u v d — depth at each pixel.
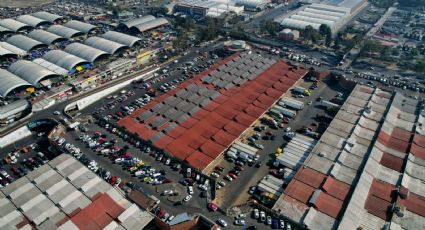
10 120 123.81
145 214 82.75
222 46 184.62
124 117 121.38
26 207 84.38
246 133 115.88
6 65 165.25
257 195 91.25
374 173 94.00
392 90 136.88
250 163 102.38
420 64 147.62
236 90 136.88
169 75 155.75
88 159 103.56
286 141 112.25
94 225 79.75
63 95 136.75
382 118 116.00
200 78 144.75
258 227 82.12
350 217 81.00
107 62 165.38
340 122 115.06
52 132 114.25
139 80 151.25
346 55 167.38
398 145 104.50
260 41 188.25
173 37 197.62
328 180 91.56
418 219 81.44
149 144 108.44
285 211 84.00
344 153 100.88
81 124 120.62
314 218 81.56
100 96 139.88
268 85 140.25
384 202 85.62
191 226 83.38
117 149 107.62
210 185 94.44
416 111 120.00
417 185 90.75
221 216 84.88
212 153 103.44
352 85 140.62
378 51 168.12
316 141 108.50
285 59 167.12
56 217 81.75
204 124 116.38
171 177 96.88
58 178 92.44
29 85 141.62
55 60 160.50
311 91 140.75
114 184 94.44
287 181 94.38
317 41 183.88
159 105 126.12
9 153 109.31
